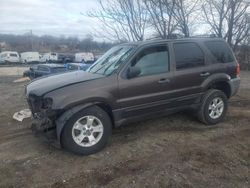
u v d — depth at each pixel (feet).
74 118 16.48
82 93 16.78
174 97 20.04
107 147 17.99
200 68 21.21
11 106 29.66
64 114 16.46
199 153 17.04
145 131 20.58
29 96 18.01
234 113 25.02
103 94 17.29
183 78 20.29
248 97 31.86
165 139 19.13
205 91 21.61
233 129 21.11
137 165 15.70
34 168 15.56
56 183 14.11
